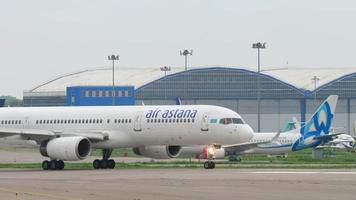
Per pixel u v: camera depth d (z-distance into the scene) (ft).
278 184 324.60
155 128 501.56
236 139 488.02
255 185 320.50
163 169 469.98
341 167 471.21
